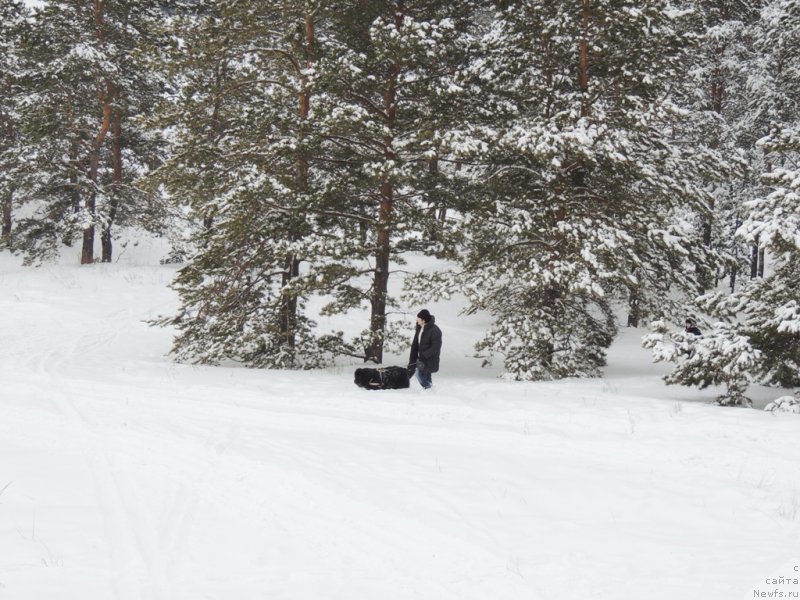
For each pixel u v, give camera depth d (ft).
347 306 49.14
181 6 80.64
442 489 21.01
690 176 47.03
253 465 23.53
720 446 25.39
